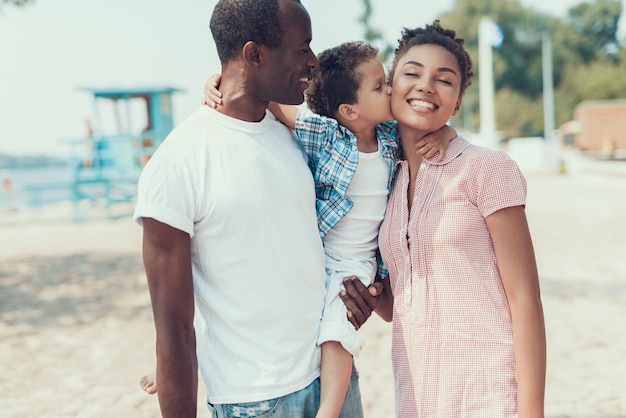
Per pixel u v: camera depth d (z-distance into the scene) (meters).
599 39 72.25
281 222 1.97
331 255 2.35
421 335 2.14
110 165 17.84
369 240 2.37
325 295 2.21
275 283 1.95
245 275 1.94
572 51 71.12
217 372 1.99
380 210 2.36
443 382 2.12
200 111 2.03
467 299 2.11
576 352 5.78
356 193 2.33
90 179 17.73
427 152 2.18
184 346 1.87
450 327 2.11
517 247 2.10
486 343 2.10
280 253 1.96
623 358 5.58
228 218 1.91
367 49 2.37
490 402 2.08
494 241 2.11
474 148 2.19
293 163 2.07
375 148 2.40
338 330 2.09
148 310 7.66
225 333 1.97
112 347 6.31
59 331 6.91
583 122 45.28
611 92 64.06
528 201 17.38
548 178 25.42
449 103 2.20
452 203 2.13
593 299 7.46
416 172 2.29
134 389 5.23
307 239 2.03
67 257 11.52
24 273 10.16
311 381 2.05
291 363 1.98
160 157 1.90
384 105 2.31
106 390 5.22
